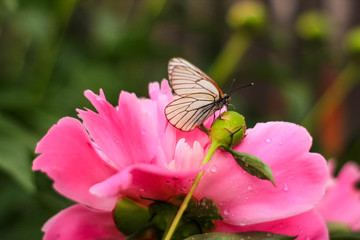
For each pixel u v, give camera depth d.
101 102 0.60
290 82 1.59
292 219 0.61
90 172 0.62
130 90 1.38
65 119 0.61
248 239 0.58
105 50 1.50
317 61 1.77
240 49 1.60
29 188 0.78
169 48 1.62
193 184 0.59
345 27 2.12
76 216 0.63
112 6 1.97
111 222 0.63
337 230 0.70
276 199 0.61
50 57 1.34
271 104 2.08
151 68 1.84
